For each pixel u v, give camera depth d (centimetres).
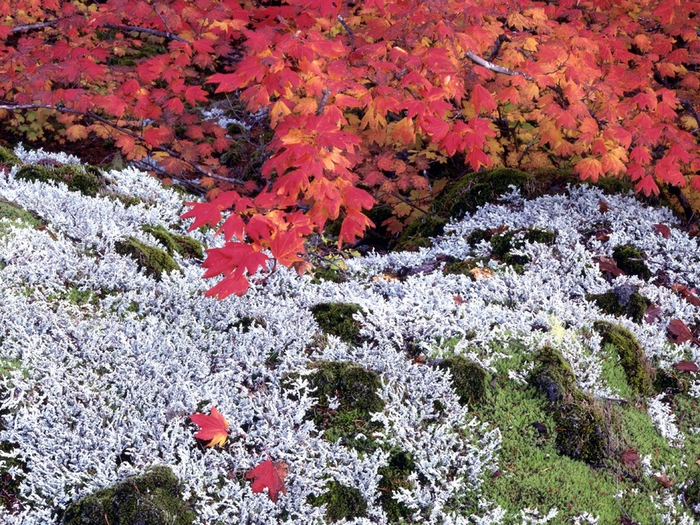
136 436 209
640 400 240
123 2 286
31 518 197
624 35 281
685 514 216
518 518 210
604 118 256
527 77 257
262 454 211
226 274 206
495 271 273
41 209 263
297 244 207
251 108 231
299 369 227
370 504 210
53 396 213
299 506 205
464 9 239
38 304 229
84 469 204
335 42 222
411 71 236
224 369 227
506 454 220
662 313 261
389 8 243
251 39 219
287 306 250
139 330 232
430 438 220
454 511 210
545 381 230
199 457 210
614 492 218
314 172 210
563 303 258
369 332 242
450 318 247
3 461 203
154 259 255
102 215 269
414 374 230
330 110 223
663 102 263
